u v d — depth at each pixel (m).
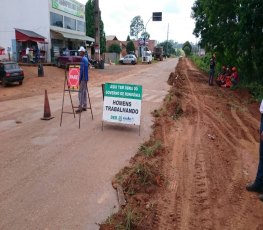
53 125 10.08
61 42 40.78
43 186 5.92
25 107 13.29
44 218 4.94
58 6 38.91
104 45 68.31
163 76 28.19
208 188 6.15
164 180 6.34
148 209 5.27
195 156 7.76
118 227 4.70
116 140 8.62
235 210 5.45
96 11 36.88
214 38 29.33
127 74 30.44
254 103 16.23
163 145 8.39
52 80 24.09
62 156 7.39
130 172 6.38
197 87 21.34
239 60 23.94
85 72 11.26
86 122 10.47
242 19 20.52
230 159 7.80
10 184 5.98
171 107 13.03
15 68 21.30
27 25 35.84
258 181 6.04
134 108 9.31
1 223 4.79
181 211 5.31
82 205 5.32
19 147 7.98
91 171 6.60
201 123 10.98
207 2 25.94
